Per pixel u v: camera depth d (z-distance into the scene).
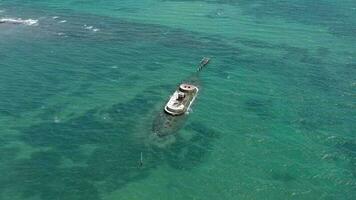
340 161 70.88
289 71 98.38
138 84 90.81
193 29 121.94
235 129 77.50
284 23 127.81
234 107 83.88
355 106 85.38
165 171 67.62
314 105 85.44
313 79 95.06
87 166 68.19
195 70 97.44
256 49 109.62
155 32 118.81
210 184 65.50
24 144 72.50
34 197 62.62
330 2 148.75
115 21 126.62
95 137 74.38
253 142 74.44
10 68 96.00
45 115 79.88
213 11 137.25
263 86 91.75
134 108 82.19
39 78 92.19
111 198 62.72
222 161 69.94
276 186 65.50
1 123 77.44
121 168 67.94
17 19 125.62
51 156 70.06
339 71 98.88
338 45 113.50
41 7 137.88
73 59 100.88
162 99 85.44
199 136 75.00
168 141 73.50
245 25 125.75
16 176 66.00
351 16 135.12
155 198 62.91
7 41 110.06
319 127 78.81
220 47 110.06
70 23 123.81
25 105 82.69
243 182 66.12
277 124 79.38
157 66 98.69
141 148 72.00
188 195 63.53
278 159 70.94
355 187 65.69
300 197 63.72
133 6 141.00
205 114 80.94
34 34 115.00
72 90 87.88
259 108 83.88
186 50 107.50
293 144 74.31
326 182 66.50
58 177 66.06
